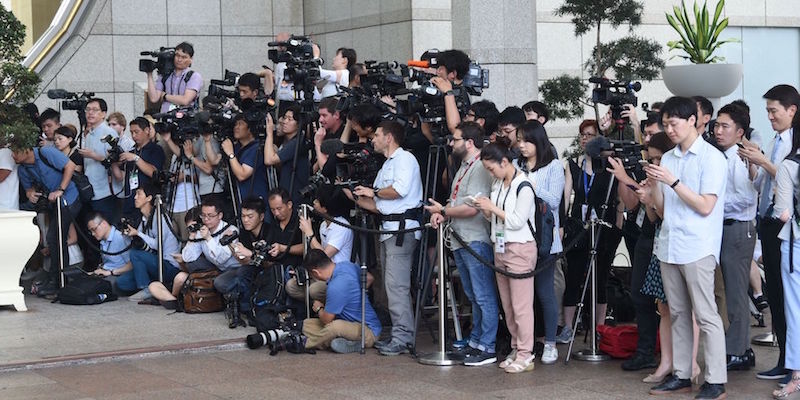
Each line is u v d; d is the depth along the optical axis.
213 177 10.52
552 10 15.69
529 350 7.62
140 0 14.66
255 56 15.20
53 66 14.20
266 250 8.88
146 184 10.93
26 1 14.69
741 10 16.91
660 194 6.90
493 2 11.39
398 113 8.48
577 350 8.24
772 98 7.32
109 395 7.02
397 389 7.07
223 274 9.62
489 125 8.44
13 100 10.34
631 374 7.45
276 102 11.07
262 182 9.95
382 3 13.77
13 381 7.46
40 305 10.39
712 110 7.55
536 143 7.80
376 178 8.35
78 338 8.73
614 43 13.44
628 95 8.13
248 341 8.34
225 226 9.78
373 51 13.95
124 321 9.44
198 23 14.91
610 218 8.34
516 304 7.57
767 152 7.57
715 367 6.71
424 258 8.23
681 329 6.92
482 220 7.81
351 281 8.23
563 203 8.36
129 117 14.57
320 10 15.02
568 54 15.80
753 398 6.74
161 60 11.61
